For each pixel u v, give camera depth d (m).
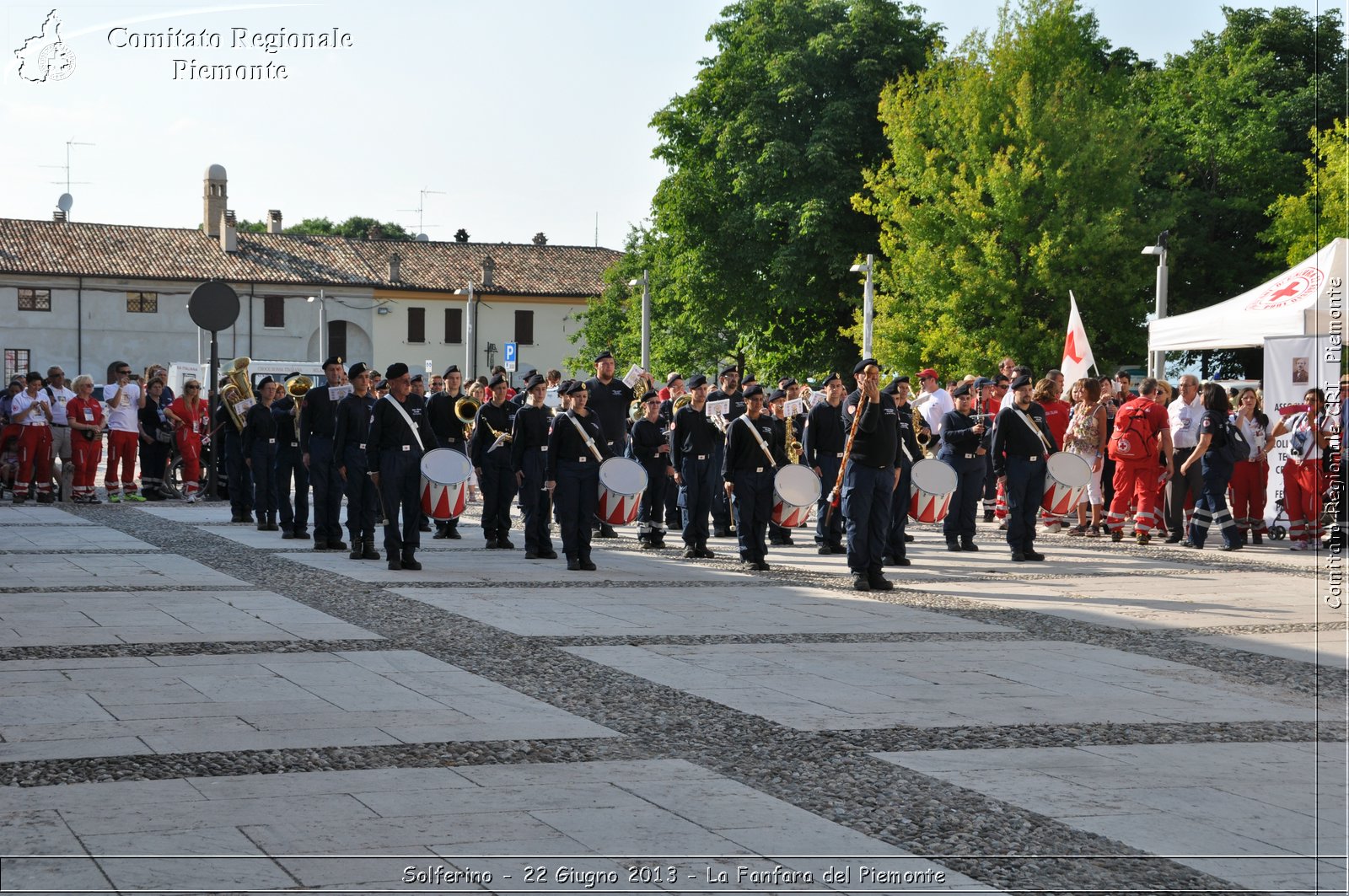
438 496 14.45
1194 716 8.18
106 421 23.31
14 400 22.31
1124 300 38.75
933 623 11.45
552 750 6.94
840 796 6.28
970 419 17.91
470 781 6.32
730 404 16.56
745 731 7.47
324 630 10.31
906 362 39.66
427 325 74.06
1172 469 19.05
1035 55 39.25
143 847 5.29
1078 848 5.65
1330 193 38.22
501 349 75.75
